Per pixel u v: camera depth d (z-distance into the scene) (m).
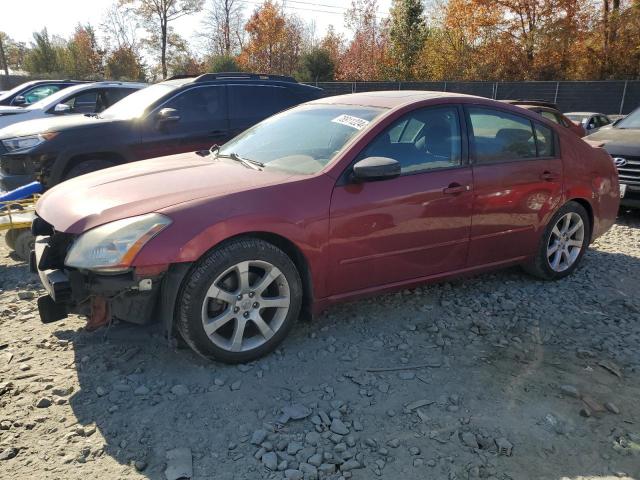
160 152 6.96
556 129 4.71
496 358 3.50
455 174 3.95
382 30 41.66
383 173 3.40
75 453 2.56
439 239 3.93
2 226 4.81
